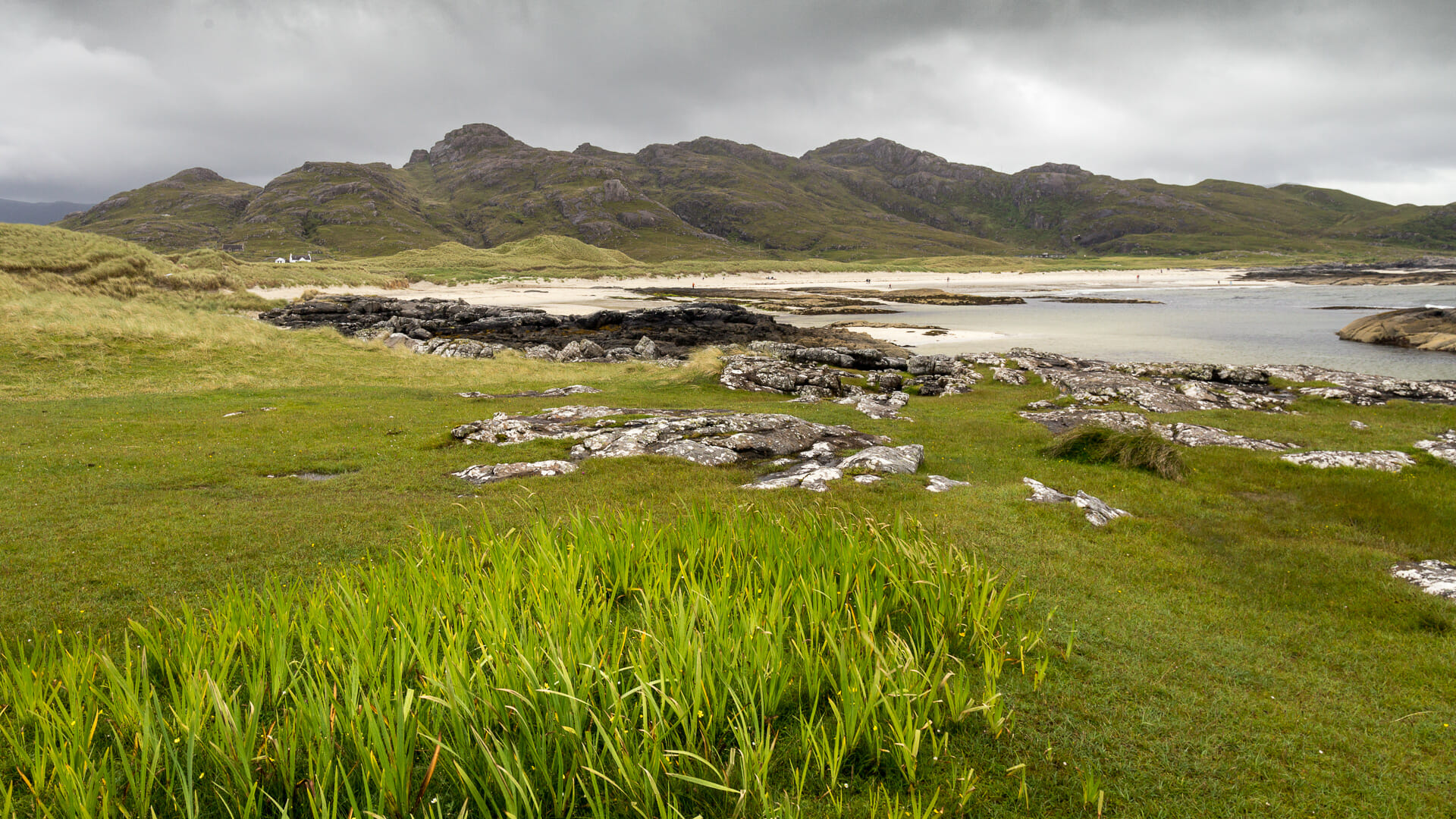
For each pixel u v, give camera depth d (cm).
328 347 4419
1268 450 2006
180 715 477
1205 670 694
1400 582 983
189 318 4600
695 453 1750
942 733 525
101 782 418
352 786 448
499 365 4462
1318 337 6769
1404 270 17950
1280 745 555
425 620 601
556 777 446
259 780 442
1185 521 1304
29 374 3030
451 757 457
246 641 596
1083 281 18325
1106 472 1716
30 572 970
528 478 1568
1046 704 588
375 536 1145
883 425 2356
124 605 862
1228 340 6588
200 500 1397
